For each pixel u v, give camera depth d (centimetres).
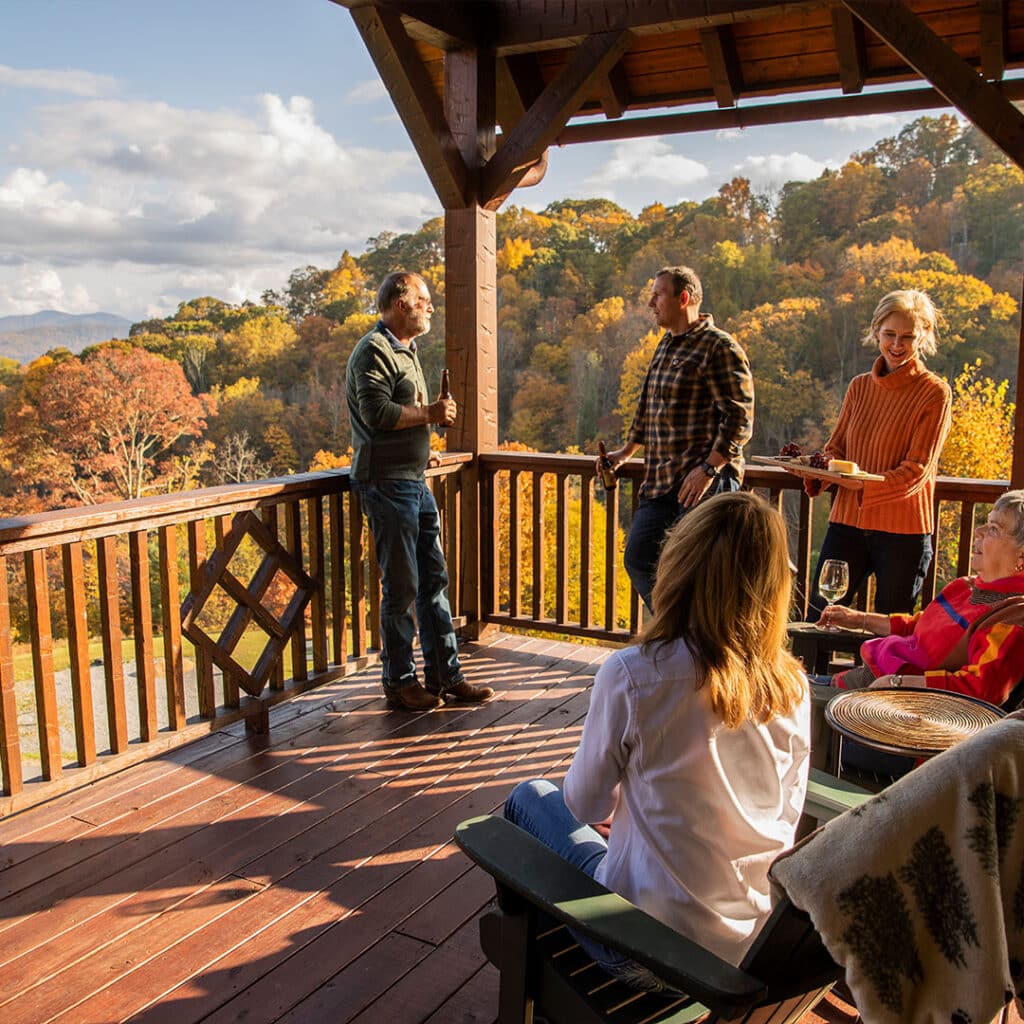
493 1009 189
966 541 344
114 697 285
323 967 203
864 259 2514
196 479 2966
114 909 224
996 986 93
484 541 447
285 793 288
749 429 330
